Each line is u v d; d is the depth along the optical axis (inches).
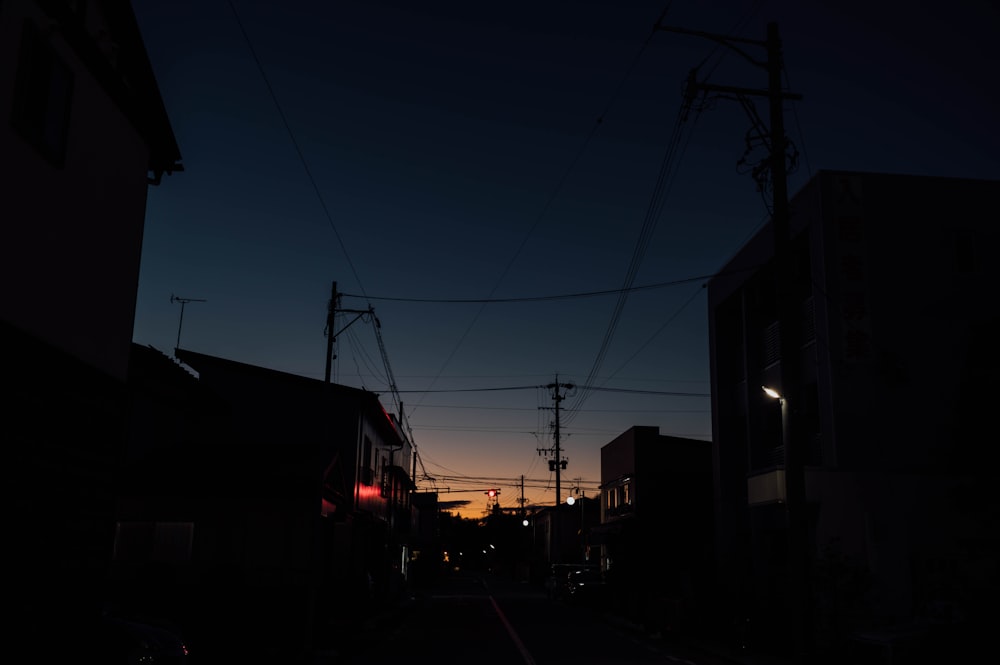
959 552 764.0
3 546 293.7
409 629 936.9
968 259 850.1
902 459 796.6
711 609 837.2
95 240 360.2
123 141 388.5
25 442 305.9
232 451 1019.9
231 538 862.5
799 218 898.7
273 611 843.4
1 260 284.2
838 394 808.3
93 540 367.2
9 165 287.7
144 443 938.7
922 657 508.7
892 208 855.1
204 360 1146.0
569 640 835.4
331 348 815.1
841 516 778.8
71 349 339.6
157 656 442.6
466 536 5157.5
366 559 1282.0
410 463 1987.0
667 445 1756.9
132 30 406.9
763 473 852.6
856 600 701.9
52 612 331.3
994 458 755.4
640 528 1188.5
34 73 304.7
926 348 822.5
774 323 1045.2
